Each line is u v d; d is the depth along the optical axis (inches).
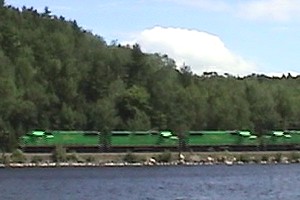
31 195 4980.3
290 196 5009.8
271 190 5516.7
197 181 6471.5
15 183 6082.7
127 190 5492.1
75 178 6752.0
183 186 5915.4
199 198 4825.3
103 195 5059.1
